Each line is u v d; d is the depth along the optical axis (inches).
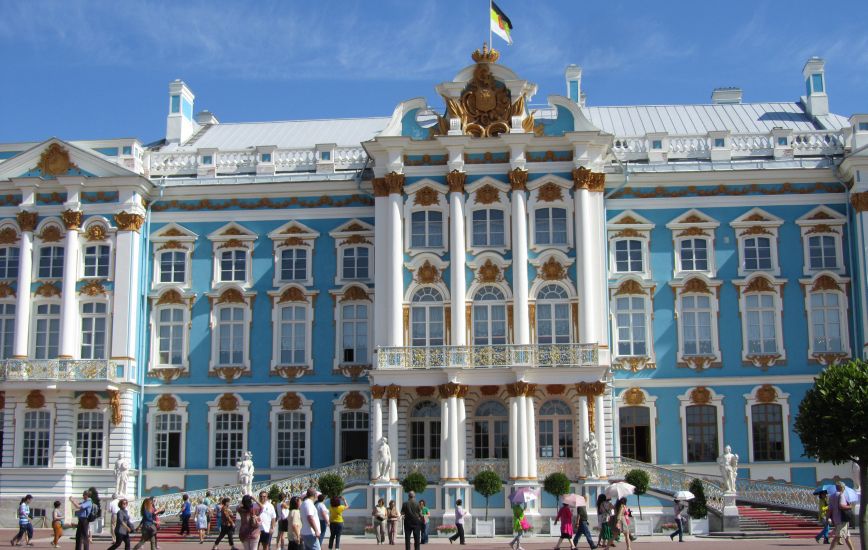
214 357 2228.1
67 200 2219.5
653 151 2255.2
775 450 2124.8
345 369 2198.6
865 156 2106.3
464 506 1958.7
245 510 1160.2
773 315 2167.8
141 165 2295.8
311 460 2182.6
